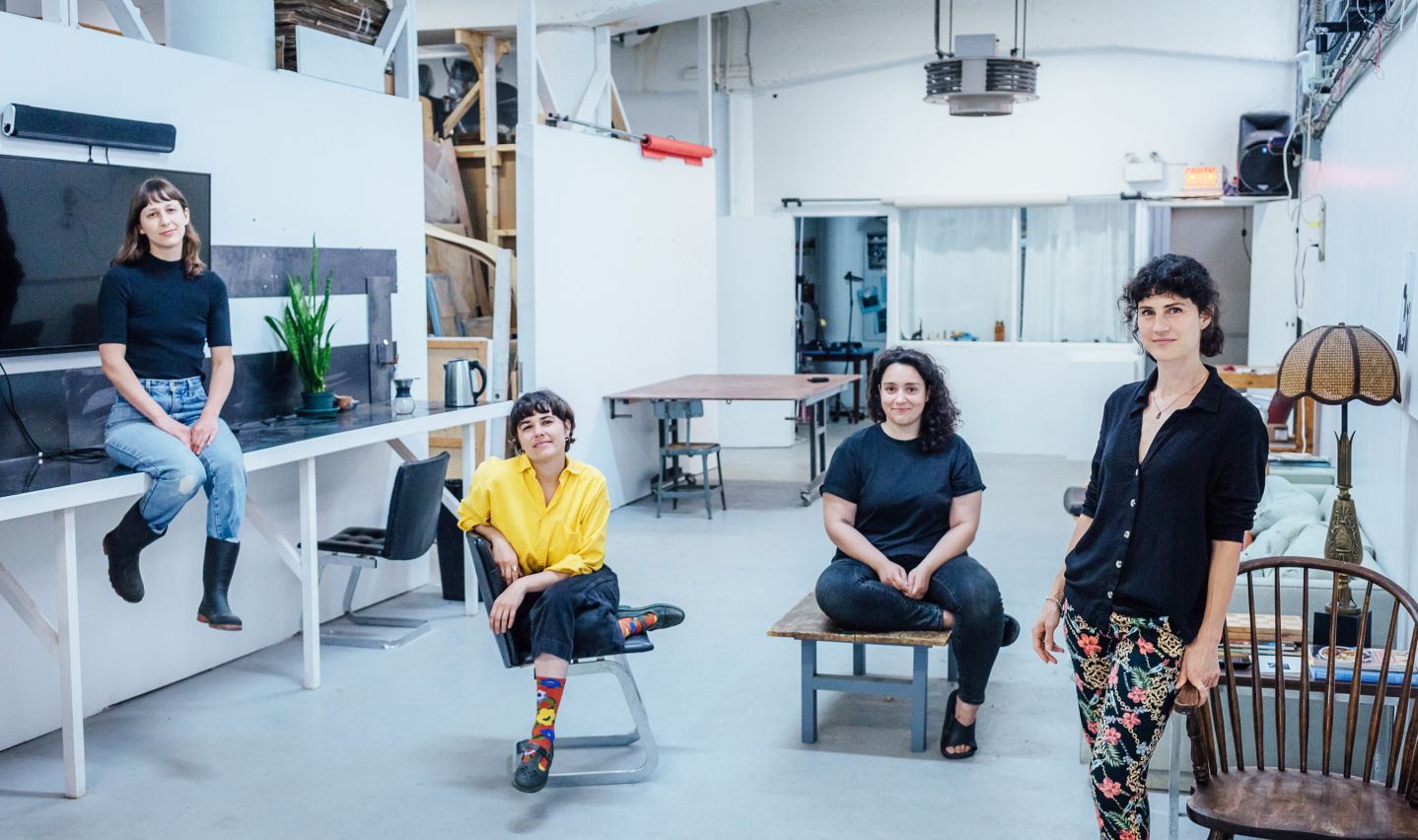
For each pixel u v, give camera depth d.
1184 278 2.49
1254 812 2.53
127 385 4.08
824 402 9.89
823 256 13.73
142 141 4.46
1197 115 10.52
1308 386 3.80
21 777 3.89
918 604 3.92
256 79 5.09
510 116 10.23
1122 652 2.60
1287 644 3.51
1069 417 10.80
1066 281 10.94
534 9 7.48
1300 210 9.00
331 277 5.43
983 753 4.00
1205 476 2.50
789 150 11.53
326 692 4.69
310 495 4.70
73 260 4.26
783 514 8.23
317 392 5.27
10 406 4.13
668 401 8.13
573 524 3.84
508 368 8.62
